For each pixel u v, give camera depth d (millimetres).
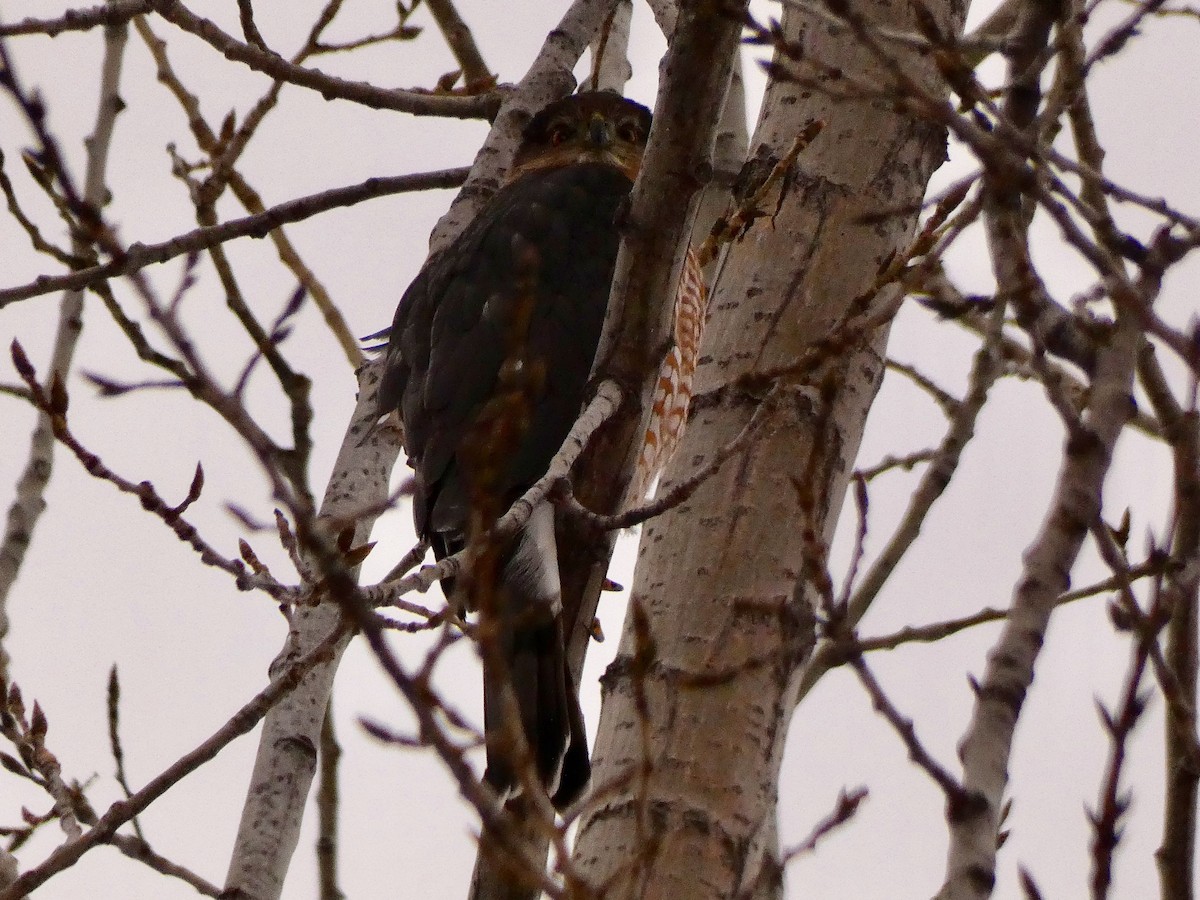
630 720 6922
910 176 7801
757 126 8141
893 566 8406
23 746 7855
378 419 9844
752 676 6910
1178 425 6355
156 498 6637
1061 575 5801
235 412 5020
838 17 6453
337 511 9203
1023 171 6023
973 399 7430
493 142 10430
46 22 8727
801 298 7543
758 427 6539
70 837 7344
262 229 9430
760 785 6781
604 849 6668
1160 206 6453
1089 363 7773
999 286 6348
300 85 9812
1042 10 7238
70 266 9117
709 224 10000
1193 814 6480
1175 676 6066
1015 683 5559
